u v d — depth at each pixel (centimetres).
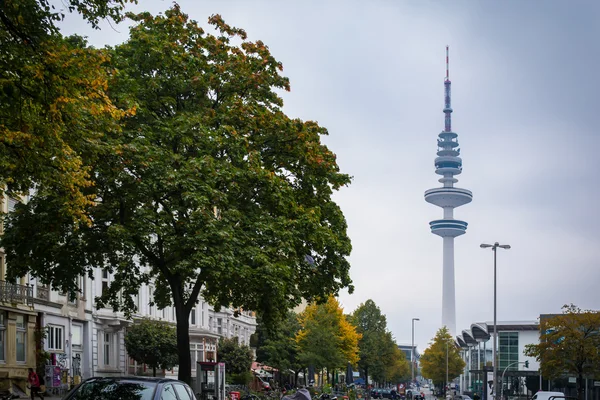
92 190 2431
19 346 3744
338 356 6862
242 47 3031
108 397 1243
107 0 1584
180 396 1428
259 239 2645
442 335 12081
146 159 2442
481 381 11438
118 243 2525
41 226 2492
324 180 3102
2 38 1437
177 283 2772
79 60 1502
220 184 2661
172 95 2833
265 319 2897
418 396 8900
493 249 6338
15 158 1562
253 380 6606
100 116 1792
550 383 9062
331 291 3167
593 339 5881
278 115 2925
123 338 5284
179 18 2912
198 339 6309
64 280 2744
